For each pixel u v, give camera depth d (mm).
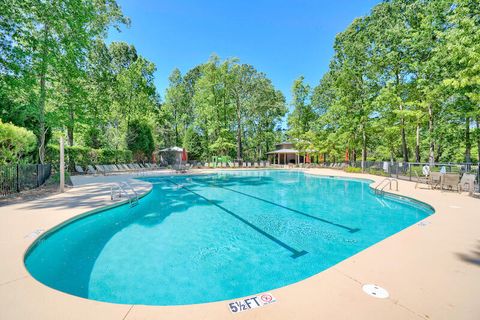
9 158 9320
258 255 4379
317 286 2426
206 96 29031
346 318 1892
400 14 16422
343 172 21156
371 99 19922
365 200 9516
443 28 13453
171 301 2984
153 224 6238
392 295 2240
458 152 23969
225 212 7520
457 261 3010
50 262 4066
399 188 10250
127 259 4191
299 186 13703
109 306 2115
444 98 13172
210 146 29625
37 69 11000
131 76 25594
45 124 12672
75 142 23125
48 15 10875
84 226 5723
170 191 11773
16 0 9750
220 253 4469
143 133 27422
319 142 28562
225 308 2064
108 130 27203
